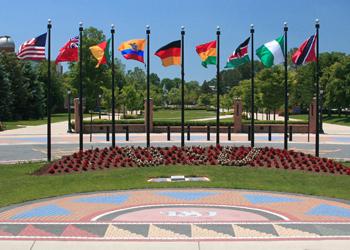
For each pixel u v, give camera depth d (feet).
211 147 81.46
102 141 132.16
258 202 50.67
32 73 296.71
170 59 88.17
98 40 272.51
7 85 259.19
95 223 40.57
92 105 288.10
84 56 267.59
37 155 99.76
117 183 62.34
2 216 43.75
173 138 142.92
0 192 56.65
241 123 171.22
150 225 39.68
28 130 186.09
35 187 59.88
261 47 84.89
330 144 126.62
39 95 297.53
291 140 138.21
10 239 35.17
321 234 36.91
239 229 38.24
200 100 552.41
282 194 55.42
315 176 67.15
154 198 52.80
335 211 46.29
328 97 273.33
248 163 75.92
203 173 68.85
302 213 45.24
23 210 46.50
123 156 77.97
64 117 322.34
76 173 70.59
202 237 35.73
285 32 84.33
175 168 72.23
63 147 115.75
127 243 34.12
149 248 33.12
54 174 70.59
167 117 291.58
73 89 272.10
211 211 45.93
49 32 83.46
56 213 45.01
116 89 267.39
